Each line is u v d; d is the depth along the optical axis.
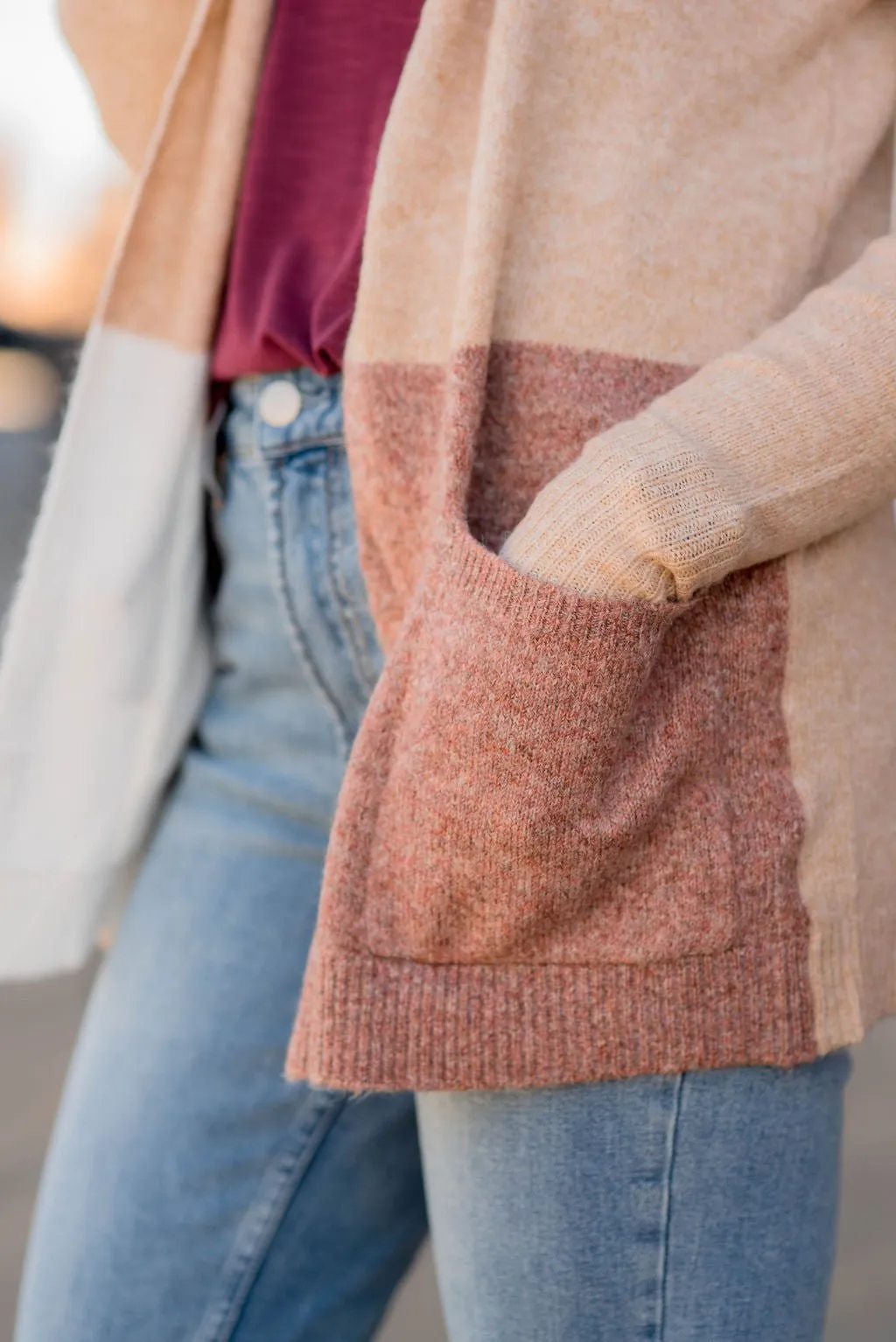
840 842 0.90
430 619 0.84
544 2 0.90
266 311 1.03
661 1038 0.85
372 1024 0.85
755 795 0.88
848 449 0.86
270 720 1.15
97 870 1.21
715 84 0.94
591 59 0.91
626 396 0.91
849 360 0.86
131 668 1.19
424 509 0.95
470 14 0.93
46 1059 2.74
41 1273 1.07
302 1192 1.12
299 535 1.05
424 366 0.95
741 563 0.84
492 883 0.83
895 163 1.05
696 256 0.93
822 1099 0.91
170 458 1.17
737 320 0.94
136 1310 1.06
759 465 0.84
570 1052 0.86
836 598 0.92
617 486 0.81
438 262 0.95
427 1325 2.02
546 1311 0.88
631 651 0.79
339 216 1.05
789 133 0.97
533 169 0.91
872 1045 2.85
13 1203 2.24
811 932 0.89
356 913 0.86
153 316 1.16
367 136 1.05
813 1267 0.90
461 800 0.81
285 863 1.13
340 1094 1.11
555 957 0.86
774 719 0.90
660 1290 0.87
